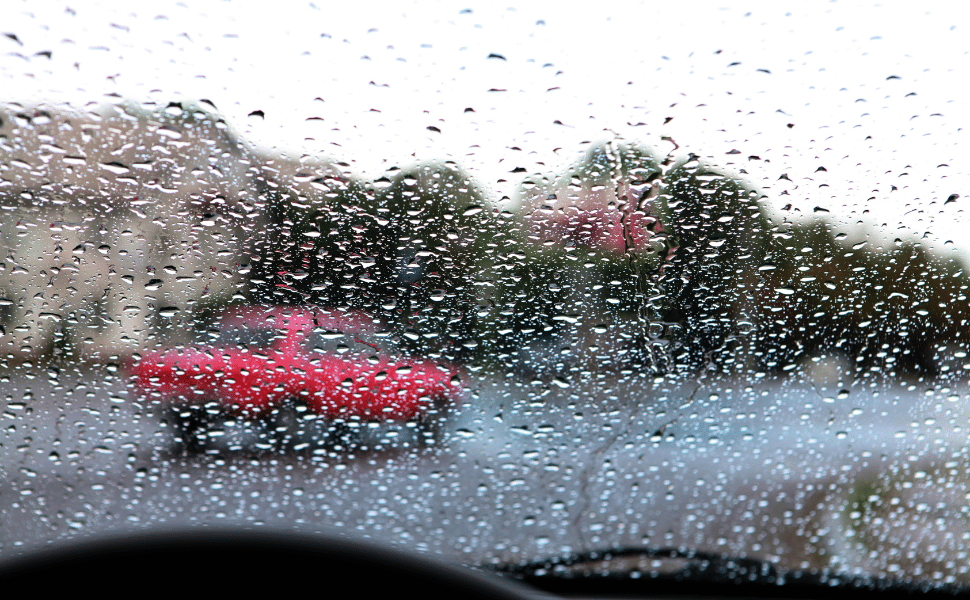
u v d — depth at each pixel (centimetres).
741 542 145
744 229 190
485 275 203
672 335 191
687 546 143
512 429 185
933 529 148
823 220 186
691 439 178
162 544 109
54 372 190
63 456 174
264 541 111
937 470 162
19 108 179
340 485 169
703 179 191
